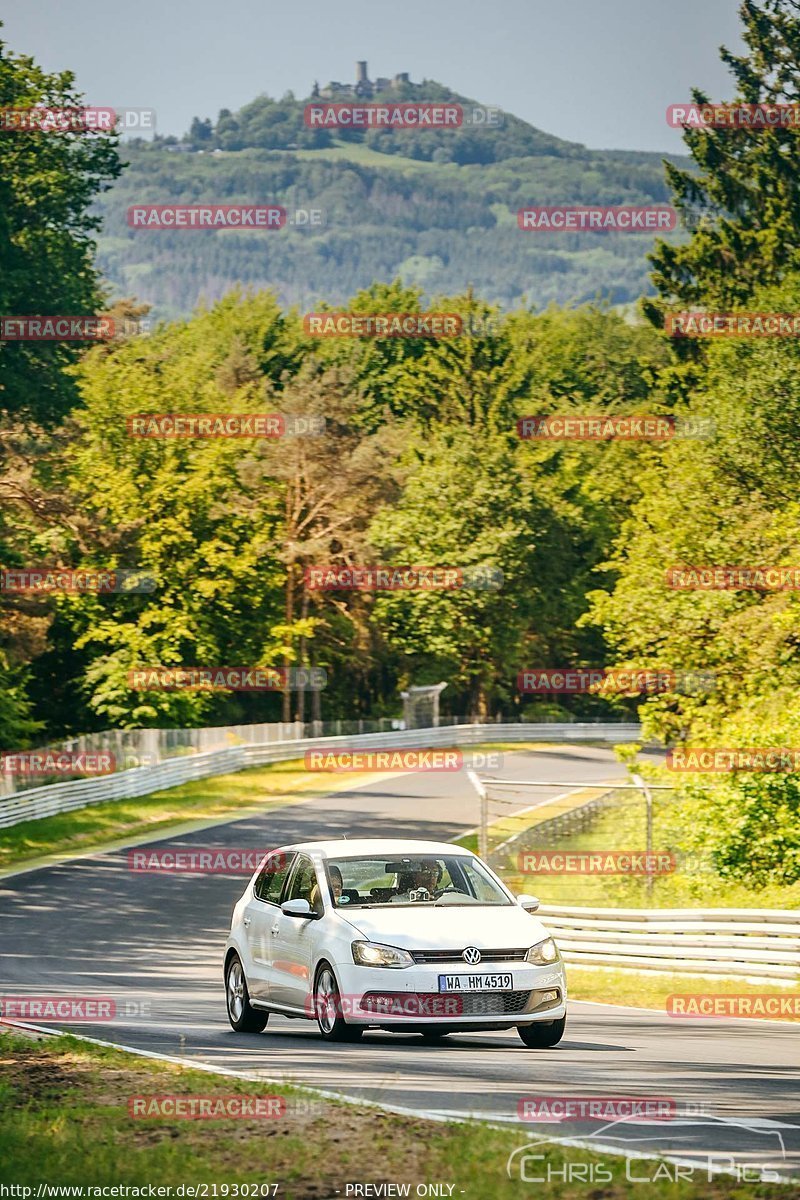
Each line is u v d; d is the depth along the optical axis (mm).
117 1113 25469
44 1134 23766
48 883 96062
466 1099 27016
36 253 150125
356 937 34781
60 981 56344
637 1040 38938
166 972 62188
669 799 91875
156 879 100125
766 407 118875
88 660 195625
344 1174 21031
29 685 194375
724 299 181625
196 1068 30500
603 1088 28828
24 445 150250
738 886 77812
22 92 150875
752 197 185375
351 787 162750
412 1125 24062
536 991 34656
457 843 121188
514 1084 29078
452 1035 39062
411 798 152875
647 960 61125
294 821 133250
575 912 65750
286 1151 22359
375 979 34125
